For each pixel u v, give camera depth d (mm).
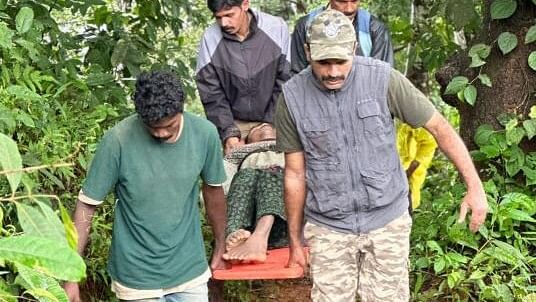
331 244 3328
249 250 3824
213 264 3779
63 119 4086
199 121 3246
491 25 4777
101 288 4141
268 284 4852
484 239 4398
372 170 3191
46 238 1593
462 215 3260
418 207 5078
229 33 4750
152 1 5785
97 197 3168
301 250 3545
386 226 3287
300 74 3248
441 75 5012
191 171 3197
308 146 3223
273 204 4062
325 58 2988
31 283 1679
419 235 4594
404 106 3166
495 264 4250
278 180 4230
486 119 4746
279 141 3320
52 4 5031
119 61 5285
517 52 4645
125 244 3223
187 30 7734
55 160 3572
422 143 4090
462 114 4980
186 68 5762
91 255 4055
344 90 3150
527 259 4203
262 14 4891
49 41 5117
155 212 3172
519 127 4531
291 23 8859
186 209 3254
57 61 4867
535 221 4289
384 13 7418
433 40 6422
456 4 4871
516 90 4652
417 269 4410
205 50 4820
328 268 3363
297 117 3205
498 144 4551
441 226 4562
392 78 3152
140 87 2988
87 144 3998
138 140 3131
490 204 4324
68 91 4570
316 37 3031
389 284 3363
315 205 3311
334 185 3227
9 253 1521
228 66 4781
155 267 3223
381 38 4184
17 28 3912
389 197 3248
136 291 3244
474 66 4621
